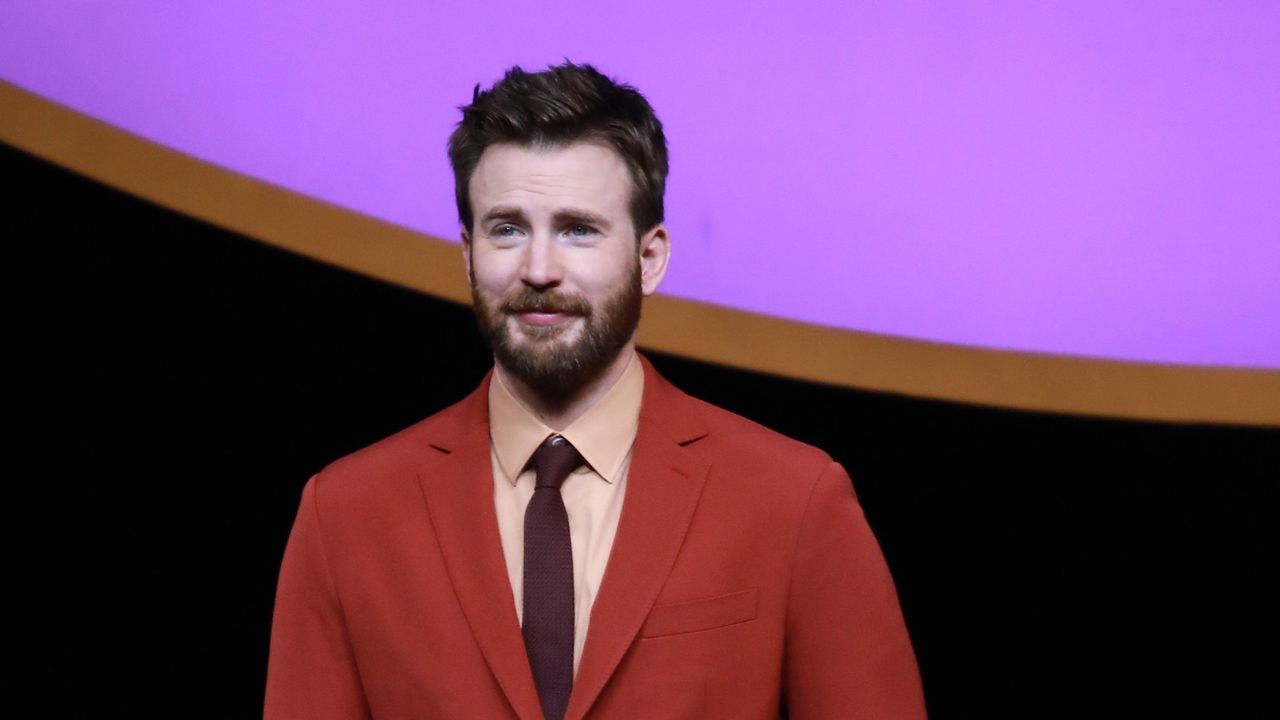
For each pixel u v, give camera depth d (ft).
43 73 26.81
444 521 18.06
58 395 26.94
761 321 28.60
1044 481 28.60
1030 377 28.40
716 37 29.04
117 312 27.02
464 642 17.61
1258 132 28.35
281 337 27.50
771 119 29.12
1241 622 28.22
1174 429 28.32
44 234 26.63
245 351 27.43
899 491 28.66
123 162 26.63
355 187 28.25
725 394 28.66
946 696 28.66
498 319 16.97
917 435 28.66
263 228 27.12
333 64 28.35
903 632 18.62
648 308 28.45
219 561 27.40
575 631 17.53
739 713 17.60
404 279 27.63
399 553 18.12
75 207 26.63
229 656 27.43
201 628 27.35
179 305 27.20
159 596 27.22
